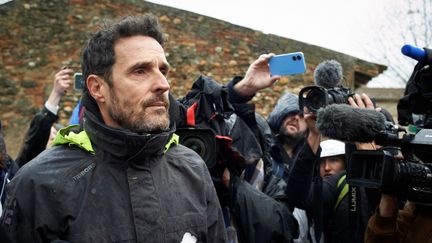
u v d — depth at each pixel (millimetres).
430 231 1720
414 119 1731
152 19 1708
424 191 1608
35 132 3207
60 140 1661
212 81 2496
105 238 1503
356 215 2320
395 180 1568
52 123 3246
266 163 2830
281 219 2289
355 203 2324
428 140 1585
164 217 1581
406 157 1687
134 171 1595
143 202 1561
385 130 1658
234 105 2568
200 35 8555
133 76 1604
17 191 1544
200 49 8539
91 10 8281
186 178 1720
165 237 1563
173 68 8422
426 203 1623
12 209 1526
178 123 2246
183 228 1603
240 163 2305
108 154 1594
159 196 1599
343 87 2240
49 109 3242
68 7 8242
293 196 2301
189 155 1801
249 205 2285
